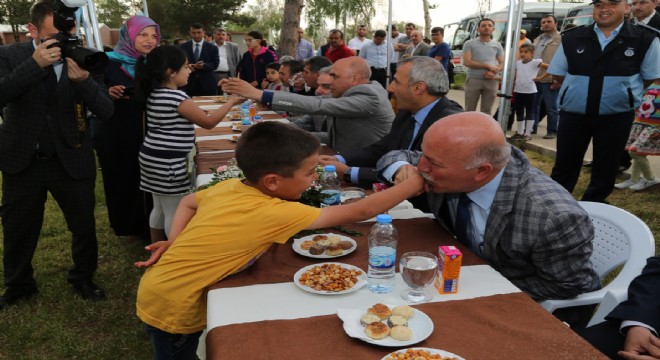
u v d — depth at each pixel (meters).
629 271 1.67
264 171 1.33
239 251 1.38
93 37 3.81
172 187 2.91
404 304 1.26
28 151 2.41
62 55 2.21
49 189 2.57
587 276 1.55
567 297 1.56
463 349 1.07
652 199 4.27
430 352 1.02
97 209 4.52
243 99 3.04
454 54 14.69
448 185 1.50
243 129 3.78
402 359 0.99
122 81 3.31
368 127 3.04
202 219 1.41
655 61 3.35
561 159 3.85
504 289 1.35
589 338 1.50
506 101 4.05
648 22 4.11
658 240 3.43
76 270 2.84
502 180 1.55
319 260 1.55
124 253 3.54
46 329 2.56
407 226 1.83
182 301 1.39
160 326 1.44
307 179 1.38
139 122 3.35
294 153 1.33
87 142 2.61
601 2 3.35
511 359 1.03
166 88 2.79
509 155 1.47
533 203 1.49
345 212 1.42
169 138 2.84
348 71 3.05
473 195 1.59
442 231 1.77
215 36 8.98
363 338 1.08
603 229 1.90
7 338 2.49
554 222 1.44
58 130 2.46
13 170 2.43
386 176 2.01
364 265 1.52
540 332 1.12
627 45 3.37
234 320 1.19
